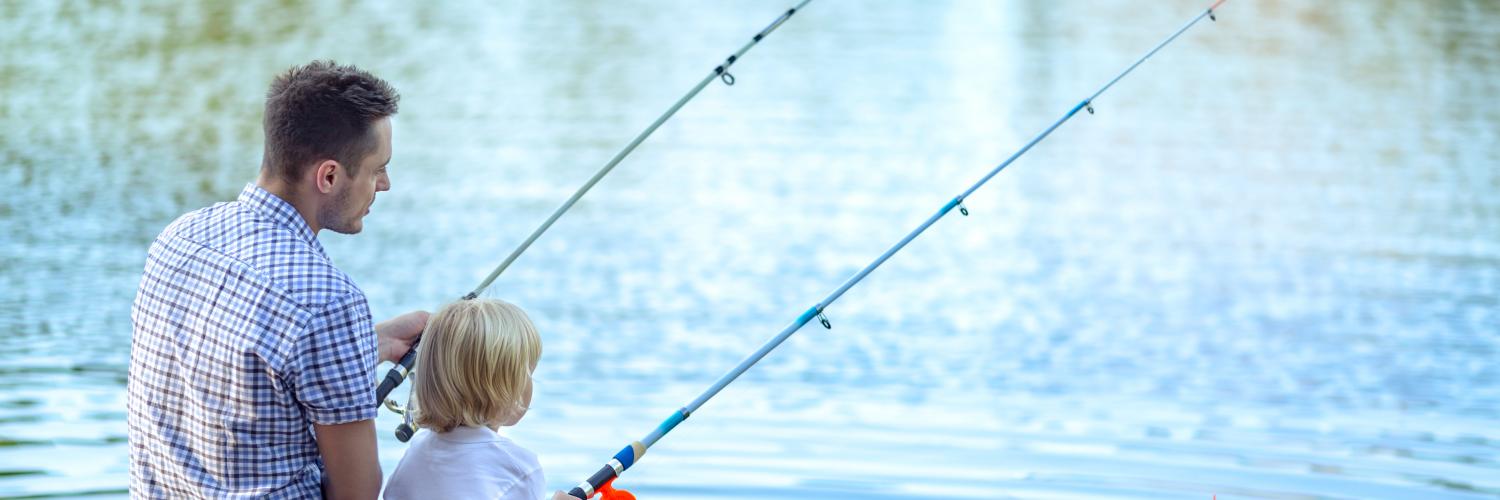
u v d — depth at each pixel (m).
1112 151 29.00
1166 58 41.03
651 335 16.16
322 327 5.88
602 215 22.41
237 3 45.47
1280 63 40.16
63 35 39.25
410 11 46.09
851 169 26.53
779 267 19.52
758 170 26.23
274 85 6.21
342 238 20.34
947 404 13.82
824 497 11.22
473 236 20.72
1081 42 43.88
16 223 20.34
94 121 29.05
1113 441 12.78
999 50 42.16
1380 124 32.03
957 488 11.45
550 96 33.75
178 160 25.70
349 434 5.99
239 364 5.85
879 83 36.50
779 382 14.49
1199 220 23.11
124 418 12.50
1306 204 24.39
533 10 47.72
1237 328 16.98
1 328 15.21
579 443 12.45
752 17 47.97
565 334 16.11
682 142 28.81
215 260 5.97
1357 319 17.39
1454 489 11.66
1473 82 37.25
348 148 6.15
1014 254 20.64
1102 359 15.59
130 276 17.77
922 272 19.48
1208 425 13.34
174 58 36.94
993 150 28.80
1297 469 12.13
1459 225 22.86
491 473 6.91
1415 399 14.26
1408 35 44.41
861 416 13.40
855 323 16.91
